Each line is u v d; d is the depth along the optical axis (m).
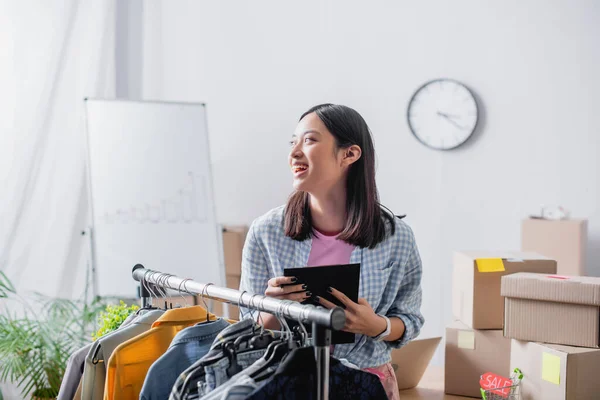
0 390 3.19
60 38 3.64
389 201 4.08
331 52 4.15
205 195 3.75
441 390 2.61
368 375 1.37
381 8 4.06
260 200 4.27
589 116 3.77
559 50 3.80
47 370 3.16
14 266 3.47
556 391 2.08
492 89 3.90
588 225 3.77
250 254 1.85
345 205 1.77
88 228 3.50
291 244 1.80
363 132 1.74
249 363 1.39
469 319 2.51
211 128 4.34
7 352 3.08
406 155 4.04
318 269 1.47
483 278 2.48
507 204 3.90
